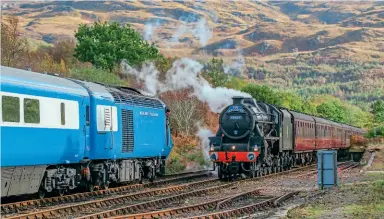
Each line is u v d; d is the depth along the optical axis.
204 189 24.78
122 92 26.70
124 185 28.20
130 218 16.17
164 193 24.80
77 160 22.00
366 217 15.80
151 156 29.47
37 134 19.27
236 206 20.19
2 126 17.50
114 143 24.91
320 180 25.16
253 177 32.16
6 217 15.82
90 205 19.44
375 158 45.75
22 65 44.03
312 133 45.41
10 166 18.12
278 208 19.31
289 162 39.69
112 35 62.44
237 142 32.47
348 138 63.84
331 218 15.83
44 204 19.95
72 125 21.52
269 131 34.81
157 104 30.44
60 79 21.72
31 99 18.95
